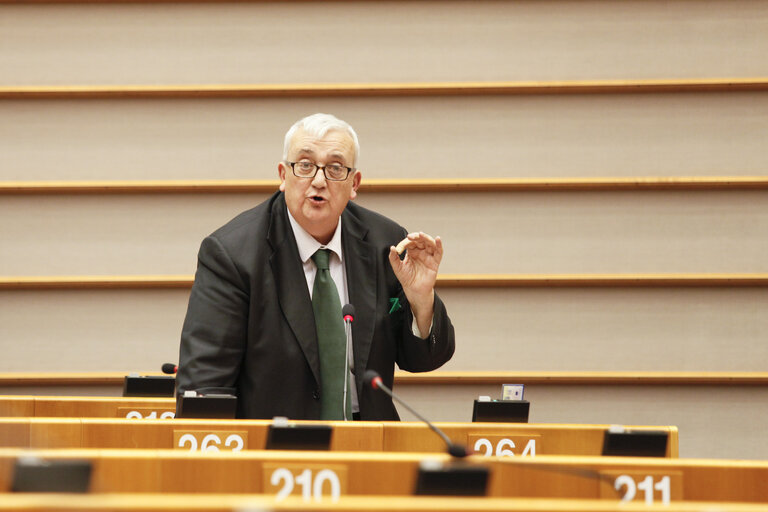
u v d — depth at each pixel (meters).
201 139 19.92
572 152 19.73
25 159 19.77
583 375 19.27
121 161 19.84
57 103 19.89
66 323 19.58
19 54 19.95
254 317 10.54
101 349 19.55
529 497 6.54
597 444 8.38
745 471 6.66
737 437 19.30
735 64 19.78
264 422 8.04
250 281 10.55
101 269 19.66
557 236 19.66
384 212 19.75
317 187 10.61
